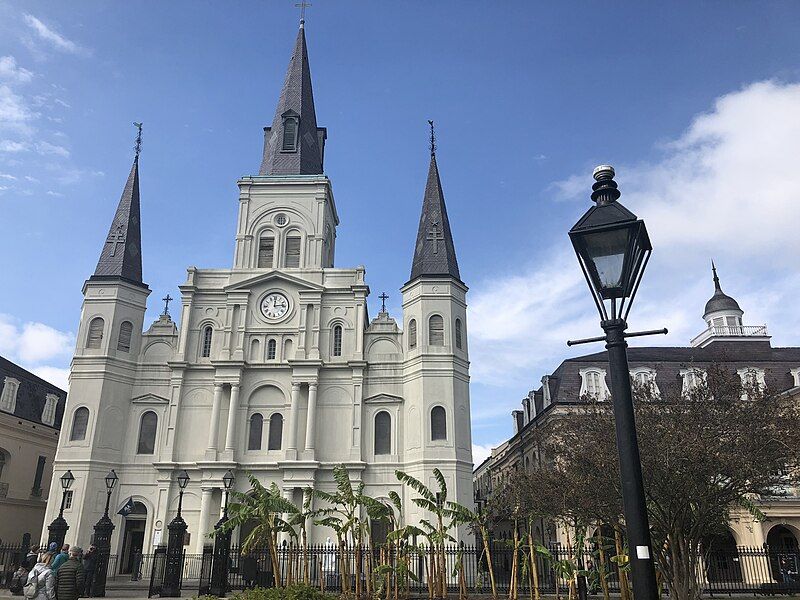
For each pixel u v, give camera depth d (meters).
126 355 44.56
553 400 47.25
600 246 6.93
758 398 21.61
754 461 19.84
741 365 45.97
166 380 44.88
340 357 45.22
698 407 21.62
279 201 49.66
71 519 39.59
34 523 50.75
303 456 42.25
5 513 47.72
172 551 28.83
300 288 46.53
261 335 45.78
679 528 21.12
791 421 20.52
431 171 50.28
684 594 20.36
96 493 40.94
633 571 5.97
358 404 43.69
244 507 26.20
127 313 45.38
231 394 43.88
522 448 55.28
